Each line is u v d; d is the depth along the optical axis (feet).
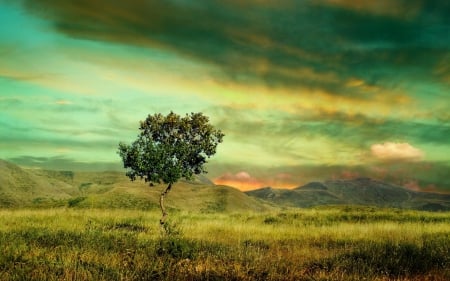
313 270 33.86
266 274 30.81
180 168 73.31
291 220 109.50
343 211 132.46
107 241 45.21
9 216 89.51
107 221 80.33
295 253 43.45
